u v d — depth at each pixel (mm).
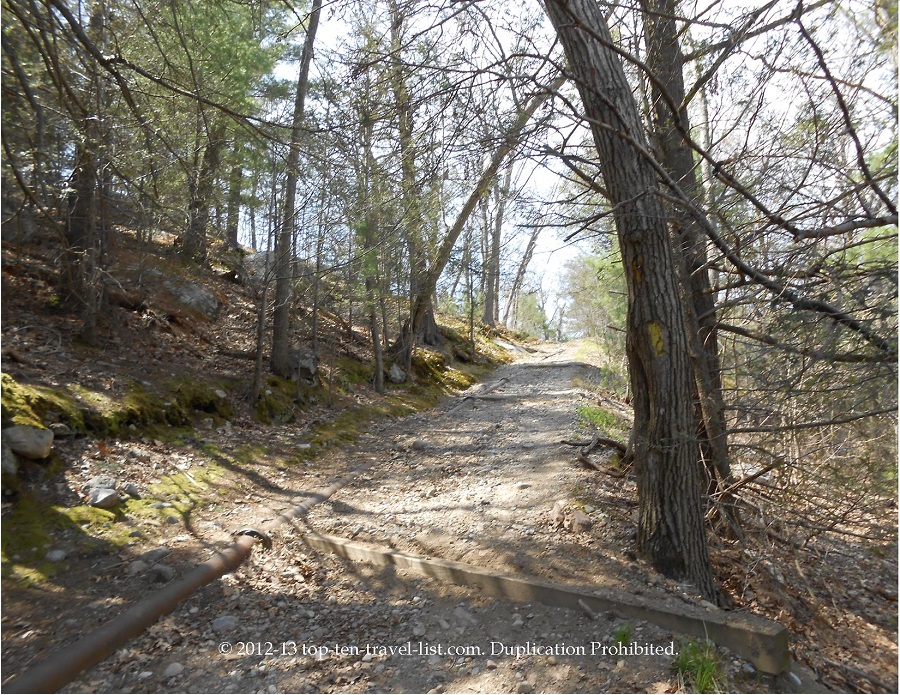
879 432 5336
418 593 4676
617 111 4234
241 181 8742
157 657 3648
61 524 4824
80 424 6145
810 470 5613
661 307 4680
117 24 6531
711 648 3799
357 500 6652
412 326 14914
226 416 8445
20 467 5109
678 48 5730
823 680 3980
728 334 5766
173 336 9820
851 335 3738
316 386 11016
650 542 4898
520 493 6570
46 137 5121
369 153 5664
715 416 5664
